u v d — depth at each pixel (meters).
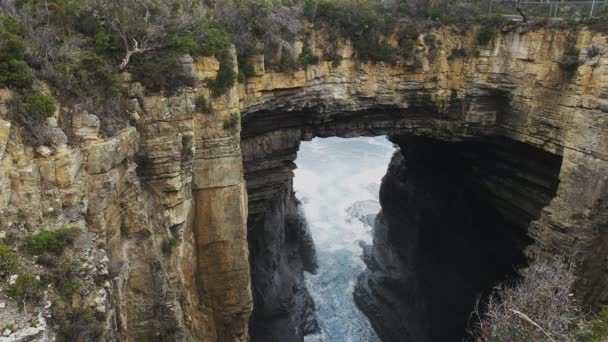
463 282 37.28
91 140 14.03
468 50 30.64
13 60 12.59
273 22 26.61
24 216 11.13
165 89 18.31
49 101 12.76
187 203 20.22
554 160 28.72
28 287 9.66
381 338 37.59
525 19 28.42
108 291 12.26
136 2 18.98
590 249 24.66
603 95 23.98
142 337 16.75
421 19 31.34
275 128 30.59
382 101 31.36
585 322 14.67
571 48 25.77
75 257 11.39
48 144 12.41
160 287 17.00
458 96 31.47
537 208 30.62
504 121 31.17
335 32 29.50
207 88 21.36
